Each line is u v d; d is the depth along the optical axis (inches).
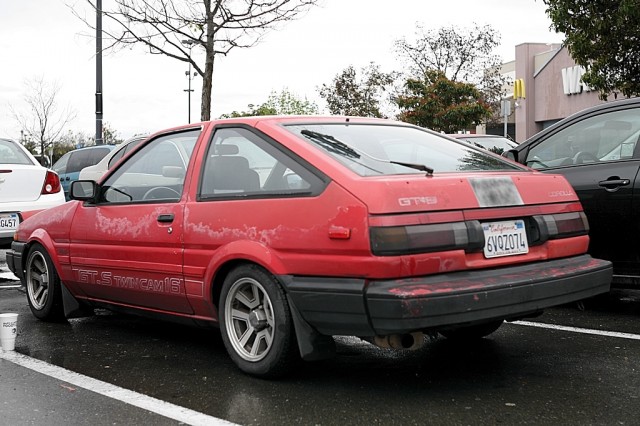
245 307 181.8
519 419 147.5
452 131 1275.8
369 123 201.2
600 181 240.8
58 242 238.1
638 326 230.5
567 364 187.6
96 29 602.5
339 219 154.9
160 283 199.6
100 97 791.7
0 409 158.6
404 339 158.9
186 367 190.9
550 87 1333.7
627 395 161.6
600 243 242.7
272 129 181.0
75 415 154.3
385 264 148.5
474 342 214.2
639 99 244.1
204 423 148.4
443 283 152.4
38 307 252.2
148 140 216.5
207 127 198.8
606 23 617.3
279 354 169.6
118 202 218.4
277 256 166.7
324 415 151.8
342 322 155.6
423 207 153.9
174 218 194.2
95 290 226.5
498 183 169.3
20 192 364.5
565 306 265.1
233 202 179.6
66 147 1632.6
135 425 147.9
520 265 169.9
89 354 206.5
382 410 154.3
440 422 146.5
